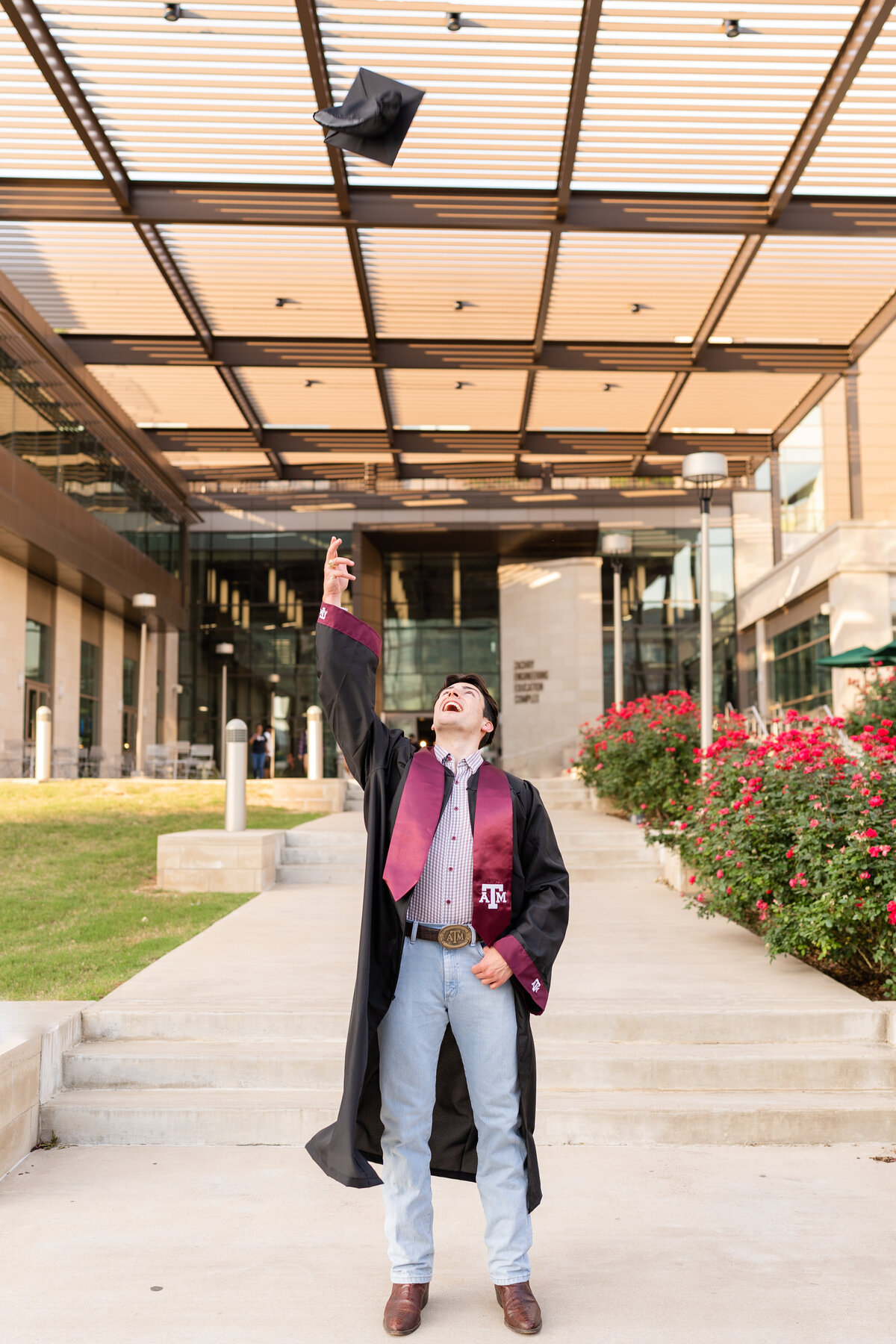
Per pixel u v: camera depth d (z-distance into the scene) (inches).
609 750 447.5
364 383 856.9
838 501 946.1
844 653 656.4
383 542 1266.0
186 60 486.3
